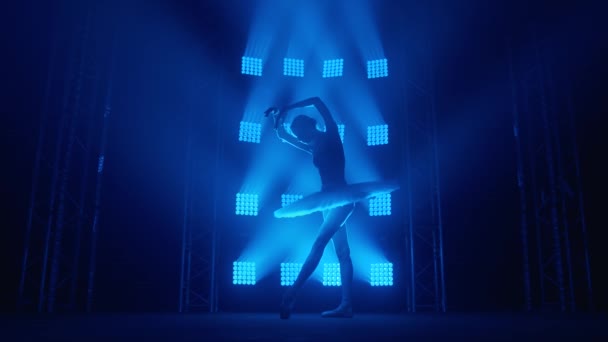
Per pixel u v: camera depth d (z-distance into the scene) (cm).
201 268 1177
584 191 1113
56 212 1061
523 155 1167
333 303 1125
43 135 1019
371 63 1251
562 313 912
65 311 991
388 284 1133
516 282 1134
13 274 1044
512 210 1157
